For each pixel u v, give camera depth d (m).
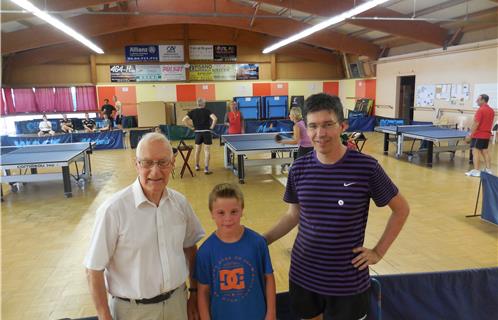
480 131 6.74
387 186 1.49
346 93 17.64
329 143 1.45
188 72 16.52
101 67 15.94
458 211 4.99
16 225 4.85
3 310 2.89
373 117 14.65
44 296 3.09
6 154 6.82
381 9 10.41
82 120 14.34
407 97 13.66
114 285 1.50
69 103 15.86
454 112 11.02
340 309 1.51
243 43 16.72
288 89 17.62
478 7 9.30
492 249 3.82
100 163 9.27
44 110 15.63
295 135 5.22
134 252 1.46
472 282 2.32
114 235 1.44
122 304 1.50
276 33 13.25
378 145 10.98
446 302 2.31
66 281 3.34
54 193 6.49
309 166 1.55
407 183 6.47
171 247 1.52
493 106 9.59
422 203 5.35
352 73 16.89
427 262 3.55
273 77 17.22
